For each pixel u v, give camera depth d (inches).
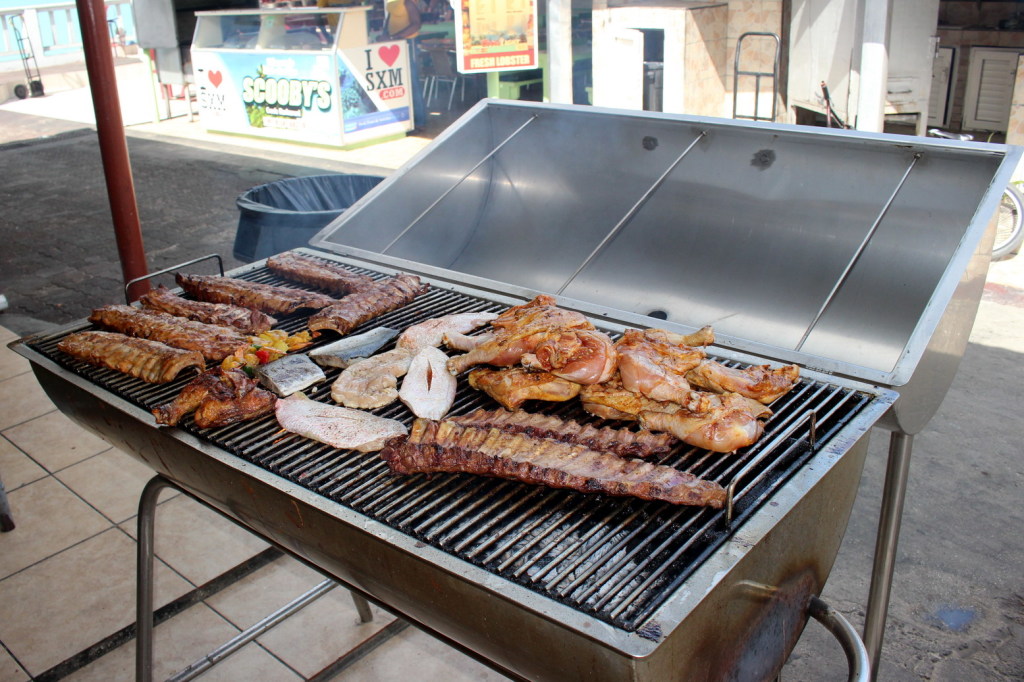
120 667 103.9
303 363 83.2
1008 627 109.6
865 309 106.5
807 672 105.8
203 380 76.4
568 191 135.0
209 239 276.5
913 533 128.3
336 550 64.9
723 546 54.4
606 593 51.6
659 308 121.6
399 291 97.6
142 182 345.1
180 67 455.2
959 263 81.4
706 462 65.7
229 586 117.7
